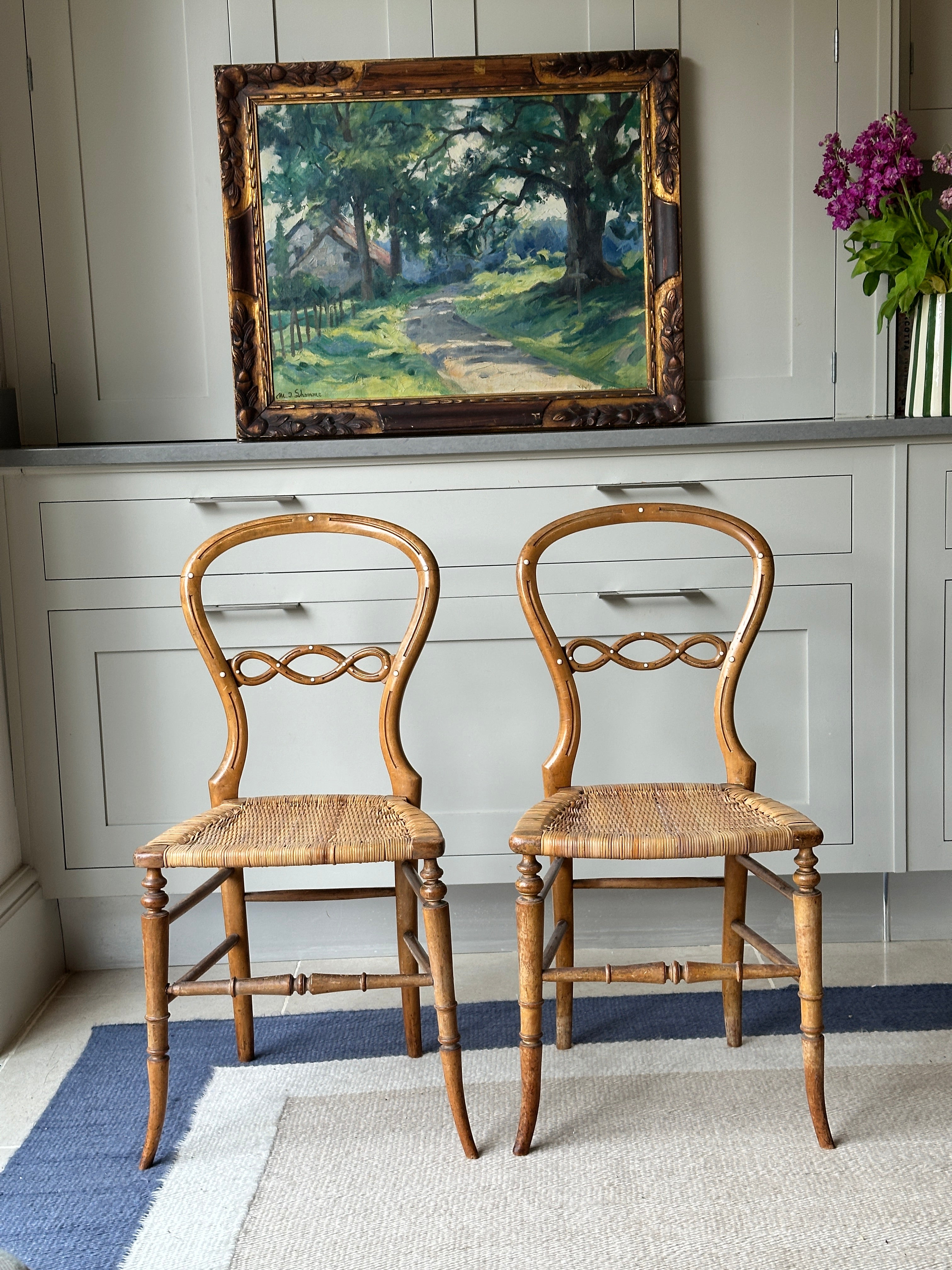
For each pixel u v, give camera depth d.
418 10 2.25
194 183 2.29
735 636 1.75
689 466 2.06
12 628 2.08
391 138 2.26
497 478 2.06
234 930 1.80
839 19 2.26
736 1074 1.73
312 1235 1.37
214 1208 1.43
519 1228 1.37
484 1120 1.62
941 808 2.14
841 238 2.32
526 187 2.28
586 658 2.10
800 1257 1.29
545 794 1.79
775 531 2.07
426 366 2.32
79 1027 1.98
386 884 2.18
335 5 2.25
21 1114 1.69
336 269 2.29
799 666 2.11
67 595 2.08
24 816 2.12
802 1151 1.51
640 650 2.09
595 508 2.01
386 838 1.51
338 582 2.09
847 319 2.34
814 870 1.50
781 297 2.34
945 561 2.08
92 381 2.34
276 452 2.03
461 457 2.05
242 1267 1.31
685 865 2.19
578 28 2.26
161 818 2.12
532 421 2.32
